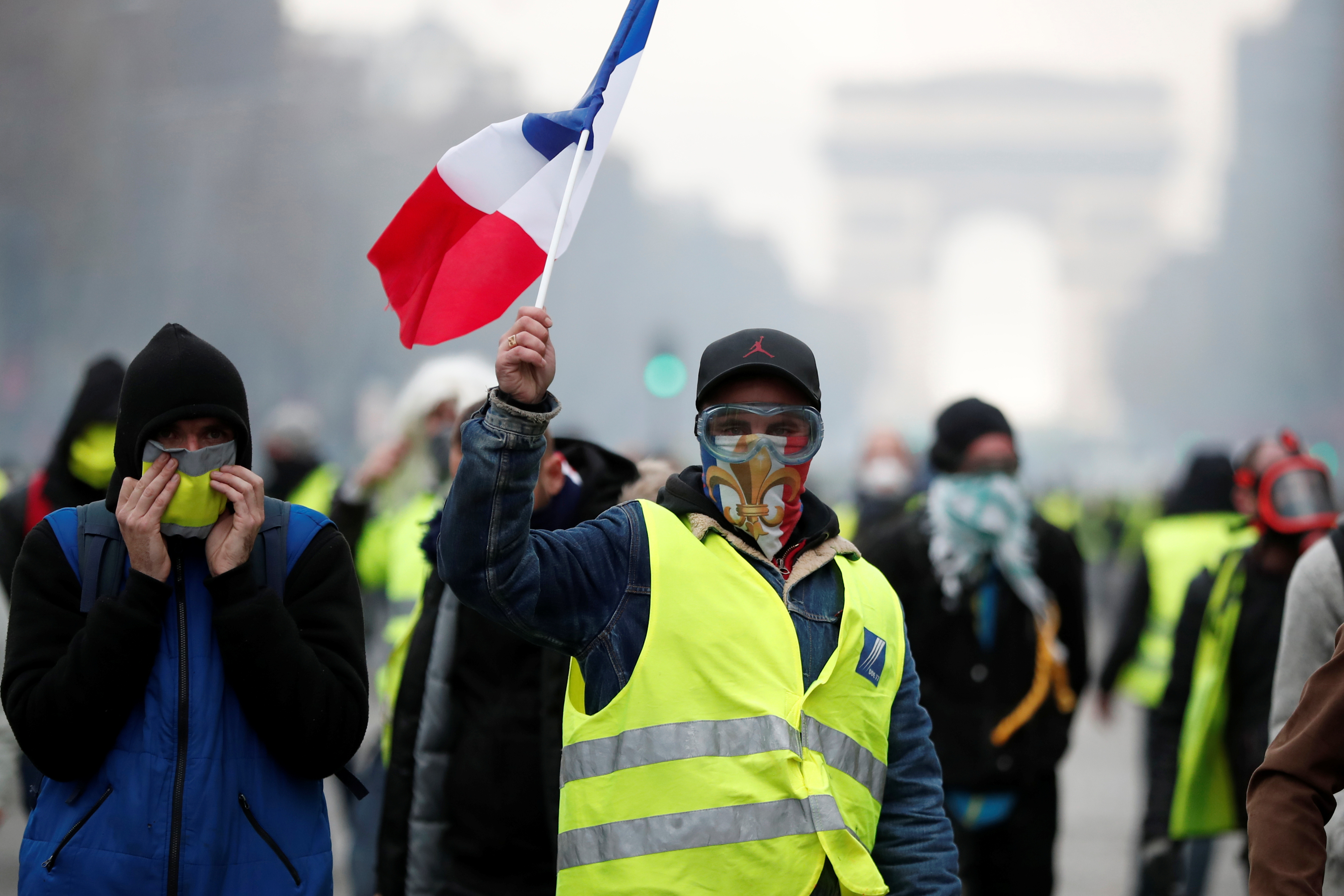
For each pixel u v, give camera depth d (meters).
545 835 9.33
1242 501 13.09
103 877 7.02
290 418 22.45
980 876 12.80
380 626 17.28
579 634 7.05
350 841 18.84
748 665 6.98
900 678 7.44
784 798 6.84
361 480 14.41
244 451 7.48
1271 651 12.59
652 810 6.84
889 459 22.59
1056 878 15.23
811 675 7.14
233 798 7.18
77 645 7.05
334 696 7.36
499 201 8.12
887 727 7.35
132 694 7.09
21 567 7.42
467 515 6.71
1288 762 6.80
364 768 13.69
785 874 6.77
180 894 7.03
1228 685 12.77
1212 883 18.66
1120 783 26.03
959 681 12.73
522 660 9.45
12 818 19.52
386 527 16.72
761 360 7.18
